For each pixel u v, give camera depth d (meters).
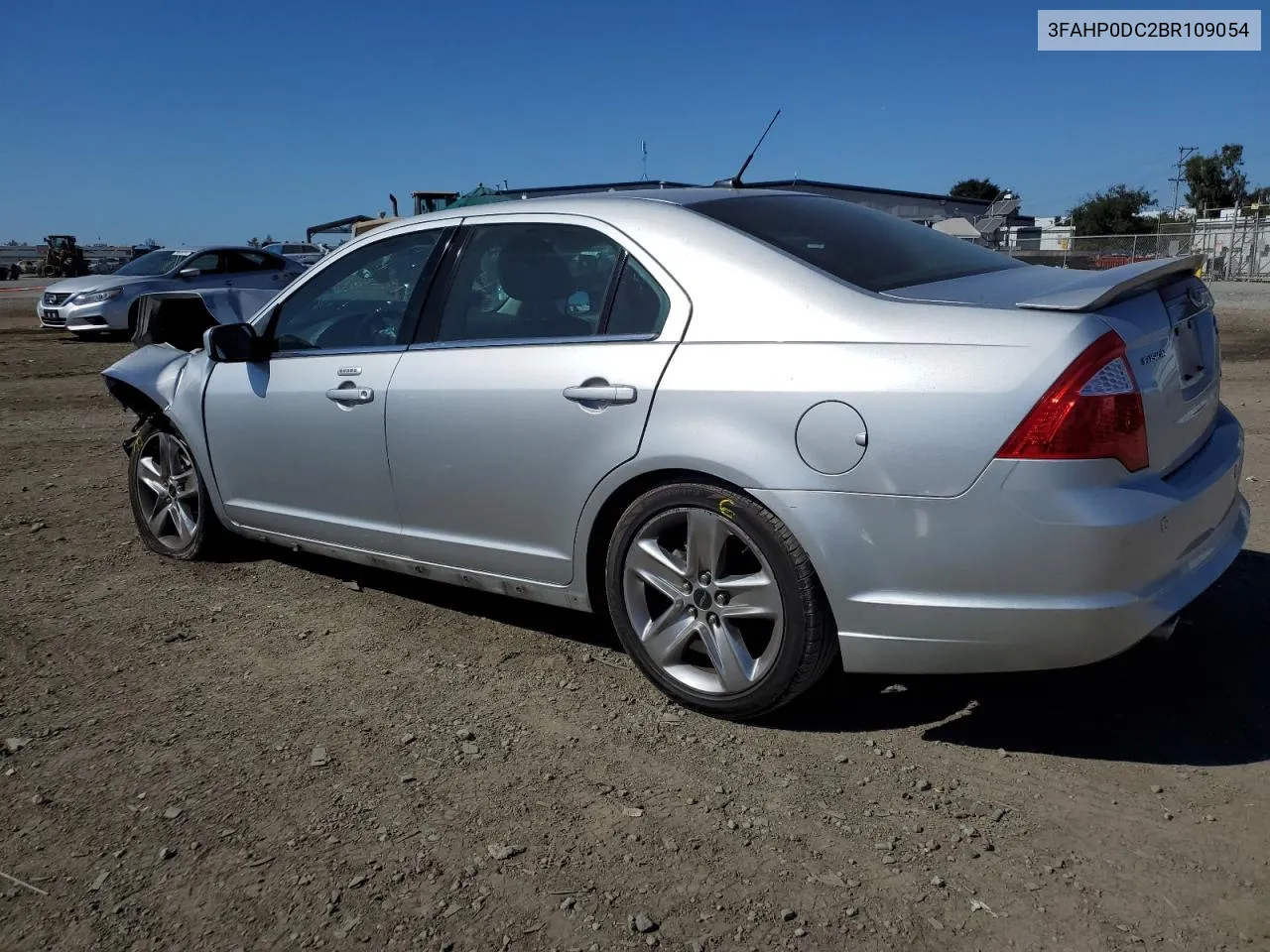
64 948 2.35
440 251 3.98
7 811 2.90
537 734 3.29
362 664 3.85
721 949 2.29
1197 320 3.29
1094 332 2.72
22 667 3.86
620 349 3.34
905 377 2.82
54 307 16.98
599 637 4.07
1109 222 59.25
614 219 3.53
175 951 2.34
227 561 5.09
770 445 3.00
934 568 2.82
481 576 3.84
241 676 3.76
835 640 3.09
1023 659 2.81
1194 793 2.85
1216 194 63.44
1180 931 2.31
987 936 2.31
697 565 3.24
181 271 16.92
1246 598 4.16
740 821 2.78
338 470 4.18
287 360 4.38
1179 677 3.53
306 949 2.33
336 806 2.89
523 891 2.51
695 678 3.35
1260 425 7.85
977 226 30.03
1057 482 2.68
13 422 9.30
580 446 3.39
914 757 3.09
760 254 3.23
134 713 3.48
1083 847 2.62
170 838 2.76
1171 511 2.79
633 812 2.83
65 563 5.09
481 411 3.62
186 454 4.96
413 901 2.48
